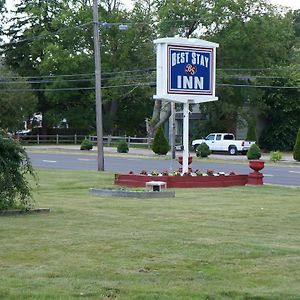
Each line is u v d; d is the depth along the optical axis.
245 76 63.66
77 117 80.19
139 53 73.31
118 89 71.75
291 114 69.19
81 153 57.72
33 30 81.62
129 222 14.19
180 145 65.88
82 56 74.12
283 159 51.69
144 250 10.66
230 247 11.01
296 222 14.57
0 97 68.75
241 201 19.55
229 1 64.44
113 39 74.06
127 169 37.53
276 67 68.31
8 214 15.41
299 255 10.36
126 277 8.75
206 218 15.11
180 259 9.96
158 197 20.48
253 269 9.33
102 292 7.92
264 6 67.19
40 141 78.62
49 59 74.00
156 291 7.99
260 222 14.49
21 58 84.50
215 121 71.75
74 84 76.56
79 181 27.88
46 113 81.38
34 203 17.72
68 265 9.49
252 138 65.75
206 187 25.30
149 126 69.00
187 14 65.12
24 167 16.08
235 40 64.94
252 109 67.81
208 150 54.50
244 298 7.76
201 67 26.41
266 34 66.44
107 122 80.44
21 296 7.73
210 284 8.41
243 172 36.19
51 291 7.96
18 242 11.41
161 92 25.75
